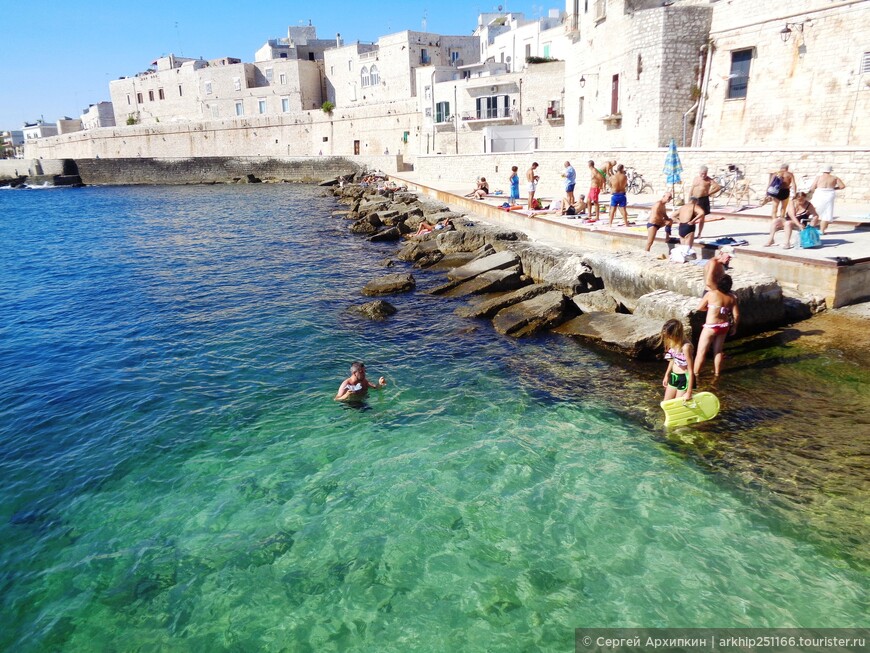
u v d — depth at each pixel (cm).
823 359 989
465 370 1147
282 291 1850
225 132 8256
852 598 545
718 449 792
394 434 910
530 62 5378
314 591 601
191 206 4850
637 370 1088
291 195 5594
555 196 3055
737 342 1103
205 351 1315
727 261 958
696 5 2506
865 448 753
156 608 588
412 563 631
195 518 727
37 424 988
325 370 1180
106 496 780
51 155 10106
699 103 2575
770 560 596
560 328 1312
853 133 2070
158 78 9588
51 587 620
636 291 1346
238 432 938
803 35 2169
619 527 664
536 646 521
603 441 848
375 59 7756
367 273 2081
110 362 1270
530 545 646
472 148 5866
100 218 4222
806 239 1284
